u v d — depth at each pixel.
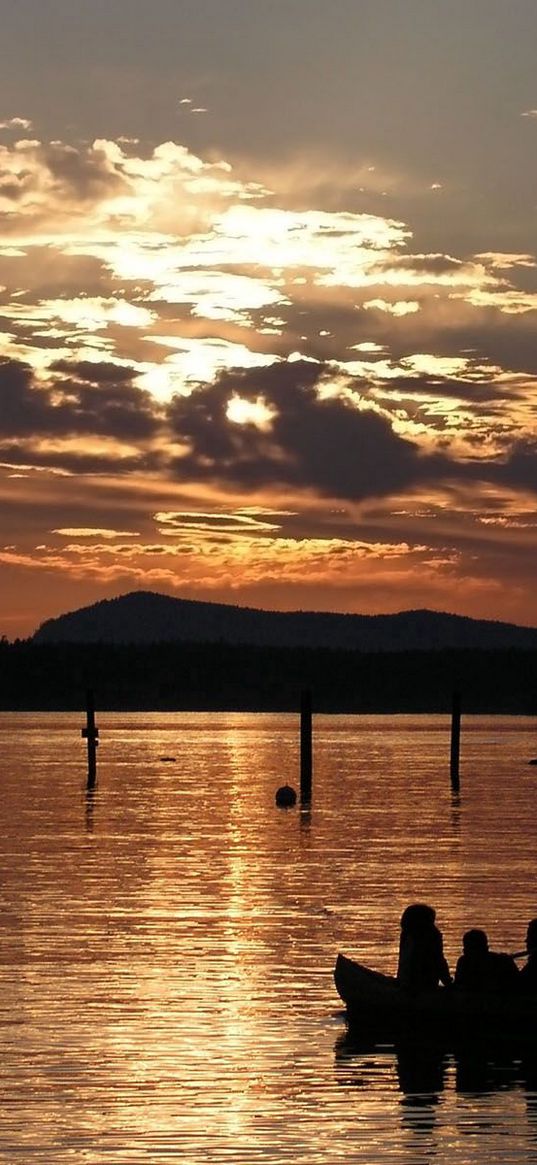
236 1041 22.61
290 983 26.45
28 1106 19.36
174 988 25.89
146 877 40.22
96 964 27.89
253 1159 17.55
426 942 24.11
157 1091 20.06
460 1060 21.94
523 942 30.19
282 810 63.41
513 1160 17.55
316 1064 21.48
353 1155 17.72
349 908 34.69
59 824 55.81
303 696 70.94
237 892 37.34
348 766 97.56
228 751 117.12
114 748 121.19
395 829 55.12
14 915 33.53
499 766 98.75
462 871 41.78
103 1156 17.61
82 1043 22.31
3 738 139.38
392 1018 23.34
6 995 25.27
